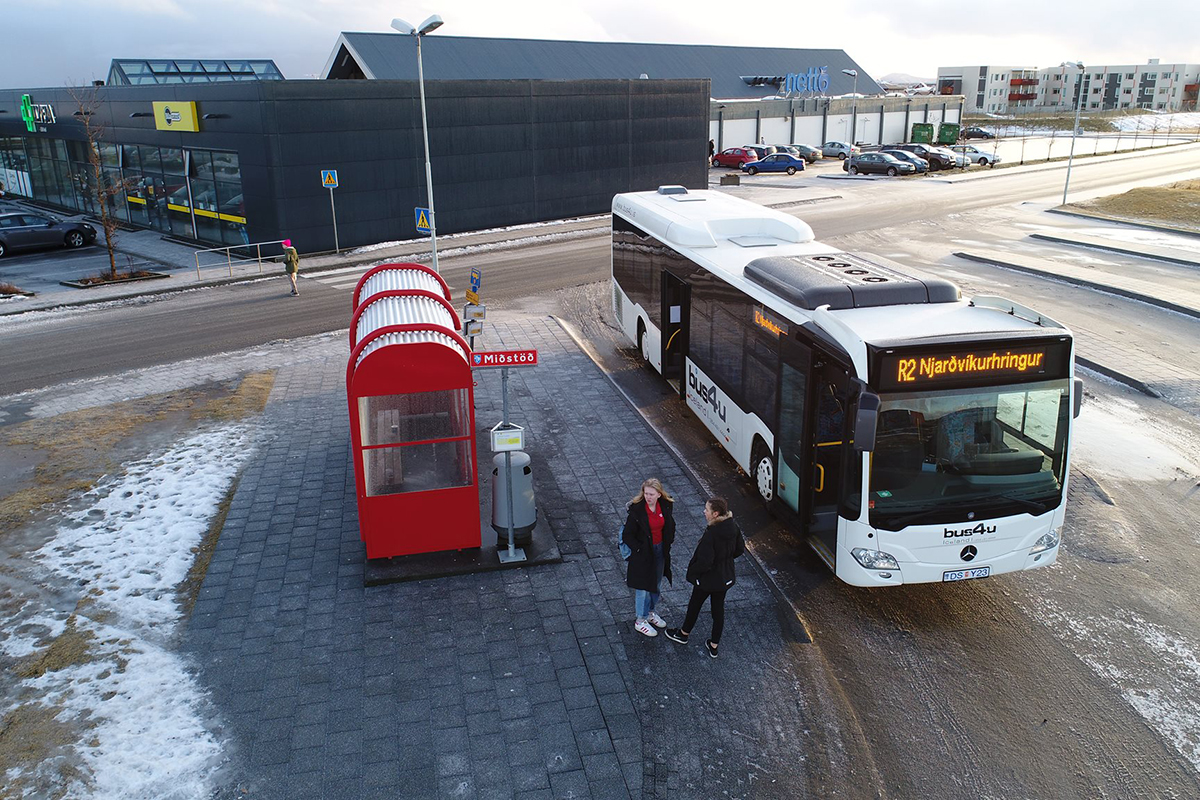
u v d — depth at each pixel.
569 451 12.73
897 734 7.19
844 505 8.41
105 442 13.35
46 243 31.64
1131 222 32.84
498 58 52.69
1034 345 7.97
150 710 7.33
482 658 8.01
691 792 6.51
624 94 37.19
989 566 8.30
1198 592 9.24
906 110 74.25
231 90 28.36
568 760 6.78
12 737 7.00
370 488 9.27
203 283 25.42
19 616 8.75
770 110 63.88
